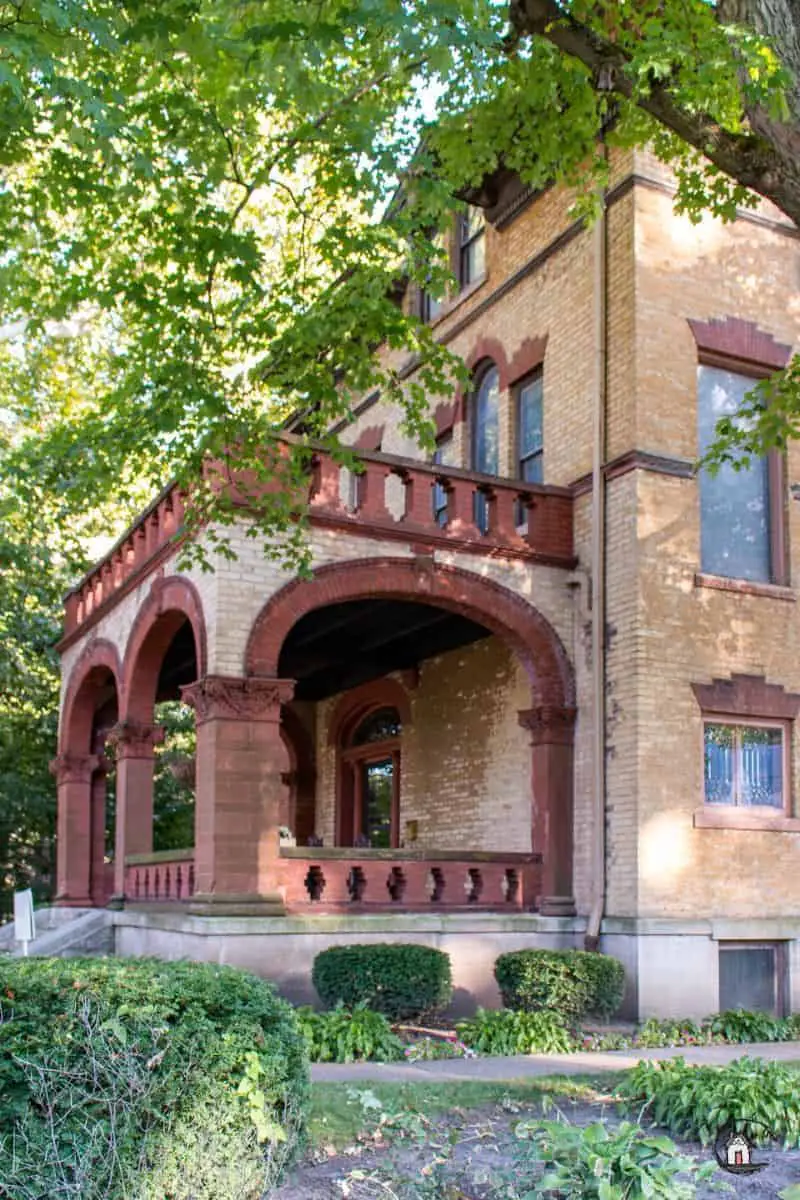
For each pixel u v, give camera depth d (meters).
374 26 9.06
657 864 13.23
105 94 8.98
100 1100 5.77
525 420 16.59
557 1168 5.96
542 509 14.72
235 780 12.15
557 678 14.38
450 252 18.64
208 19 9.51
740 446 13.67
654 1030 12.10
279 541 12.94
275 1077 6.35
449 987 11.98
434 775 17.53
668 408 14.16
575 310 15.37
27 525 21.58
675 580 13.88
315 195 12.29
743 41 7.82
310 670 19.09
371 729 20.27
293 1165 6.61
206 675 12.41
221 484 12.65
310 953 12.22
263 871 12.14
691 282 14.58
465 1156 7.10
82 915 16.77
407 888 13.36
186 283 11.17
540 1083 8.93
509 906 13.88
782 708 14.34
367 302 10.98
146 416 11.15
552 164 13.37
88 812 18.56
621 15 10.63
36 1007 5.79
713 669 13.97
